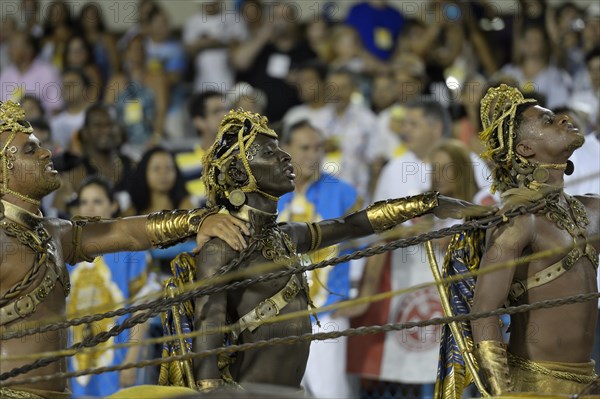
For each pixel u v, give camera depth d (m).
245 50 22.61
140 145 20.59
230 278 10.62
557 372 10.91
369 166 19.34
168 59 23.17
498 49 22.47
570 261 10.95
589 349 11.12
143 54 23.06
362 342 15.51
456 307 11.29
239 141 10.93
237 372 10.89
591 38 21.27
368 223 11.55
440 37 22.38
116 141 17.67
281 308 10.88
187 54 23.42
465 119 18.91
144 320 10.35
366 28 22.61
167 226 11.07
